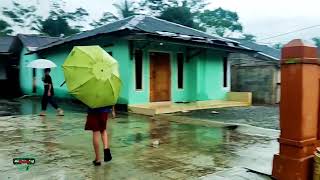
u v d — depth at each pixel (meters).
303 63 4.48
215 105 15.55
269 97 19.61
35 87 22.70
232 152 6.66
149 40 13.08
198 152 6.62
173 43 13.88
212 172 5.28
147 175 5.08
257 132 8.90
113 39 14.23
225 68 18.31
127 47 13.57
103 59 5.21
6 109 14.23
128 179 4.89
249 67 20.59
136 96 13.97
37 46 22.86
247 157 6.27
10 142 7.38
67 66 5.24
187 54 16.17
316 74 4.69
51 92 11.91
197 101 16.28
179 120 11.04
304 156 4.64
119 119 11.28
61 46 17.02
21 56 24.84
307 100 4.58
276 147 7.14
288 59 4.62
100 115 5.54
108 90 5.16
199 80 16.45
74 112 13.08
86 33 16.92
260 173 5.15
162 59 15.12
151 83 14.65
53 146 7.01
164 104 14.60
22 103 17.31
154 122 10.67
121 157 6.14
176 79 15.74
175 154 6.43
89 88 5.07
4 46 25.83
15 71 26.00
